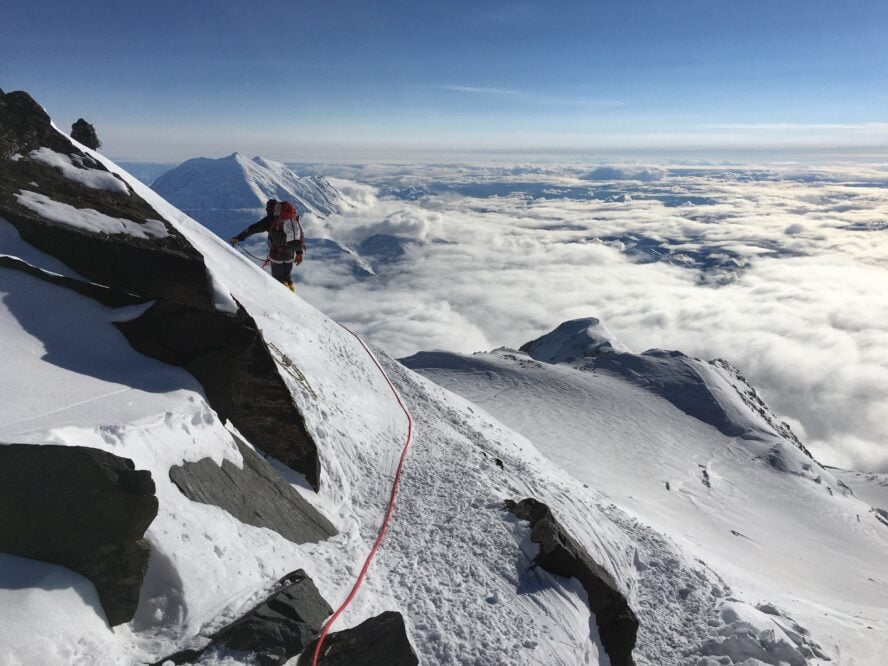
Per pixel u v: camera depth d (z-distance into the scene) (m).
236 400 8.80
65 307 7.88
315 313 18.81
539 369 113.44
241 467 8.12
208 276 9.21
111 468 5.27
